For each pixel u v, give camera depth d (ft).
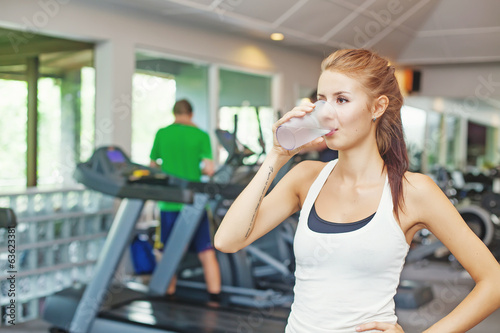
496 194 21.72
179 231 12.23
